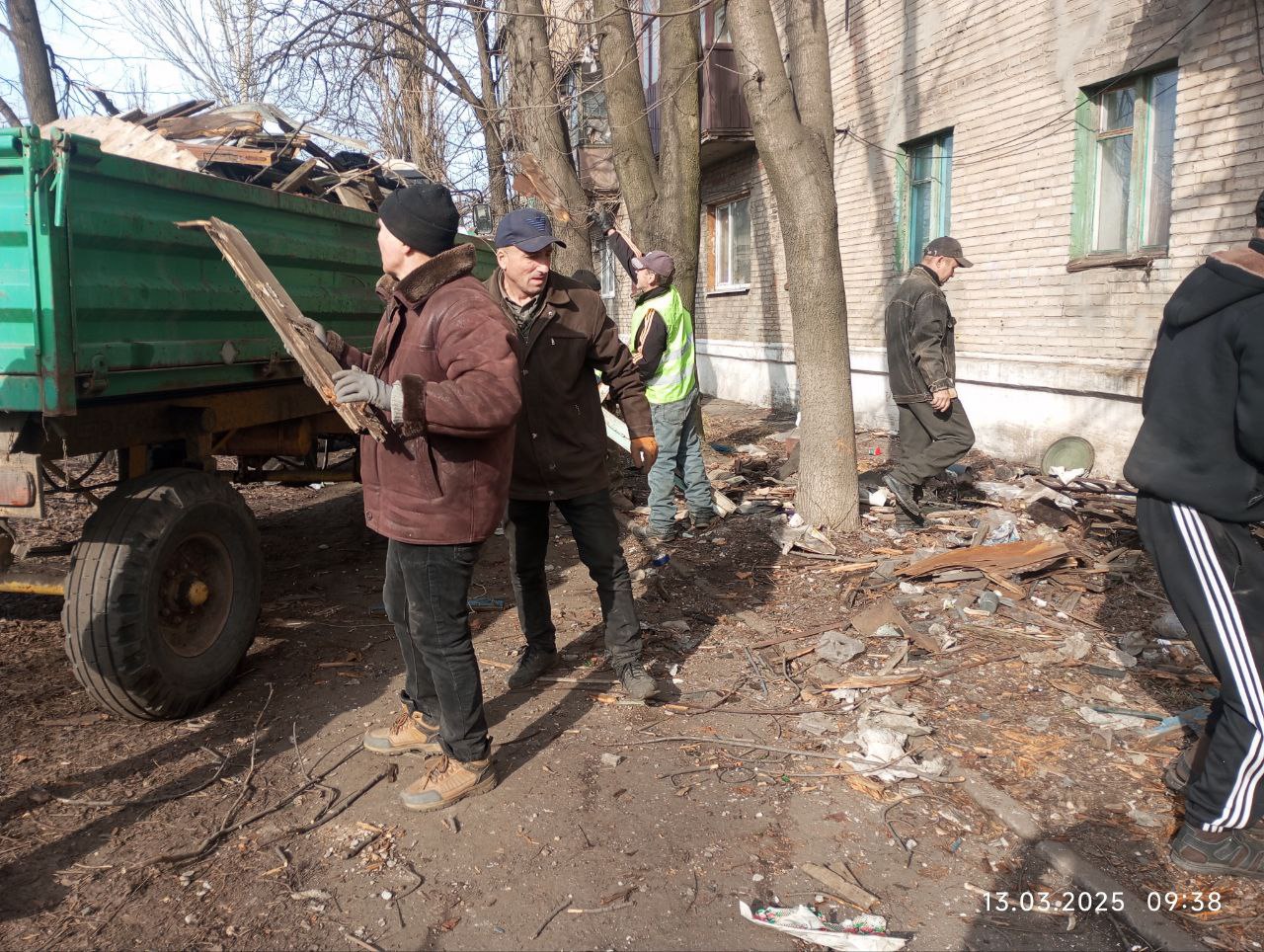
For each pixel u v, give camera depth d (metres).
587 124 11.61
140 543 3.29
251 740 3.50
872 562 5.42
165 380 3.45
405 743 3.40
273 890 2.62
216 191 3.73
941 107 9.34
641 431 3.90
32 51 9.26
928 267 6.07
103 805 3.03
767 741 3.48
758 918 2.48
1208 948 2.33
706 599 5.05
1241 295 2.47
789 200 5.72
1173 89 7.03
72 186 2.95
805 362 5.97
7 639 4.49
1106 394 7.52
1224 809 2.57
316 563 6.07
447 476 2.75
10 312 2.88
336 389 2.53
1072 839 2.81
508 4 8.88
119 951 2.36
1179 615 2.67
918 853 2.78
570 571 5.78
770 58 5.46
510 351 2.69
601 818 2.98
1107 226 7.67
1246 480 2.50
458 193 12.38
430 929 2.46
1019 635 4.39
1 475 3.06
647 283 5.88
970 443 5.96
